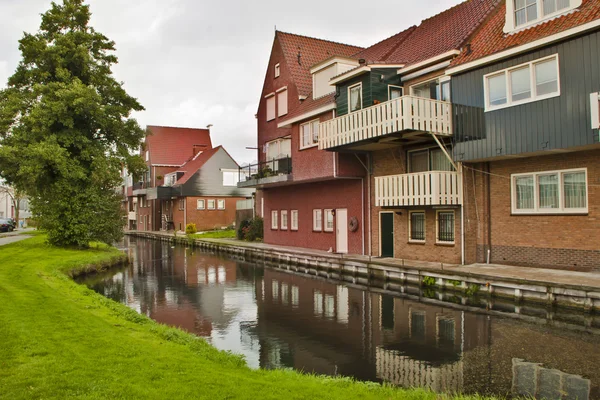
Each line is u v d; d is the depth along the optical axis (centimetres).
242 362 702
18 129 2236
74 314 880
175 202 4762
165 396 490
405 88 1791
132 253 3008
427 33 1966
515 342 898
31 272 1461
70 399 472
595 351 834
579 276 1206
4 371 546
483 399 577
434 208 1672
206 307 1317
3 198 7219
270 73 2767
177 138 5519
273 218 2823
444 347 892
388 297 1396
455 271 1366
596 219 1255
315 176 2131
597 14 1156
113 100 2519
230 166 4691
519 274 1275
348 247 2133
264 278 1870
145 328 849
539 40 1255
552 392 656
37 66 2330
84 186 2392
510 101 1355
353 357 855
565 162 1322
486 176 1533
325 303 1340
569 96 1216
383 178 1745
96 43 2444
